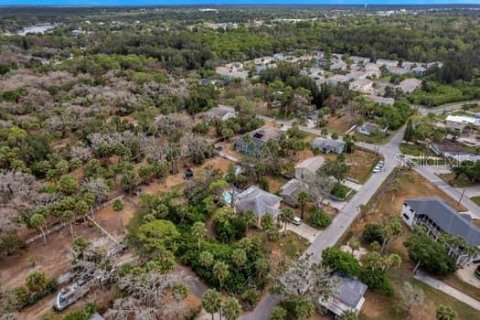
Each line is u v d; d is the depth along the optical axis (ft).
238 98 369.71
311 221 198.59
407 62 585.22
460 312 143.02
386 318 140.56
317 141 295.89
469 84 443.32
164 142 280.10
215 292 128.47
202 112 358.02
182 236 177.68
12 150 244.22
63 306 143.54
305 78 424.46
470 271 165.27
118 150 253.24
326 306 140.36
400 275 161.79
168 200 202.49
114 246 175.83
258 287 153.58
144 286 135.54
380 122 330.34
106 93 368.89
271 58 636.89
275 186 236.63
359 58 619.67
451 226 176.24
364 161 272.92
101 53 606.96
